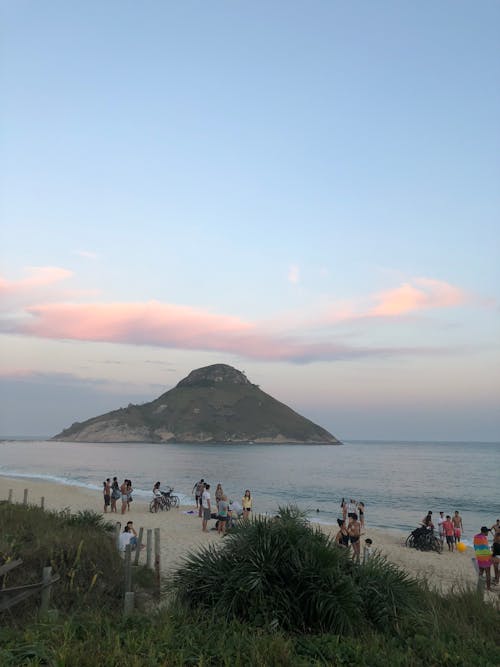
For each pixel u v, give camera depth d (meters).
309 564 8.13
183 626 6.89
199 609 7.79
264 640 6.29
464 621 8.29
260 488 58.56
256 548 8.54
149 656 5.51
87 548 11.04
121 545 14.13
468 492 57.47
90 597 8.98
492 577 17.50
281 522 9.32
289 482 67.38
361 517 26.41
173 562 14.34
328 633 7.12
